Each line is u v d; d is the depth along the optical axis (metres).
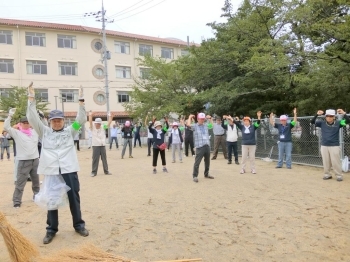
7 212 6.27
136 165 13.08
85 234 4.82
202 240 4.55
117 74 38.97
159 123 10.73
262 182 8.63
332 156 8.60
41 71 35.41
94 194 7.70
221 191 7.60
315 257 3.92
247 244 4.37
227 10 17.25
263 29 14.80
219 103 17.08
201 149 8.93
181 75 21.59
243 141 10.32
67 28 35.78
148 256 4.06
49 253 4.20
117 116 37.75
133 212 6.04
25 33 34.53
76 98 36.97
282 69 14.50
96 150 10.50
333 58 12.11
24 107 29.27
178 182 8.91
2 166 14.50
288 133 11.25
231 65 17.30
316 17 12.61
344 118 8.59
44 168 4.62
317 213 5.65
